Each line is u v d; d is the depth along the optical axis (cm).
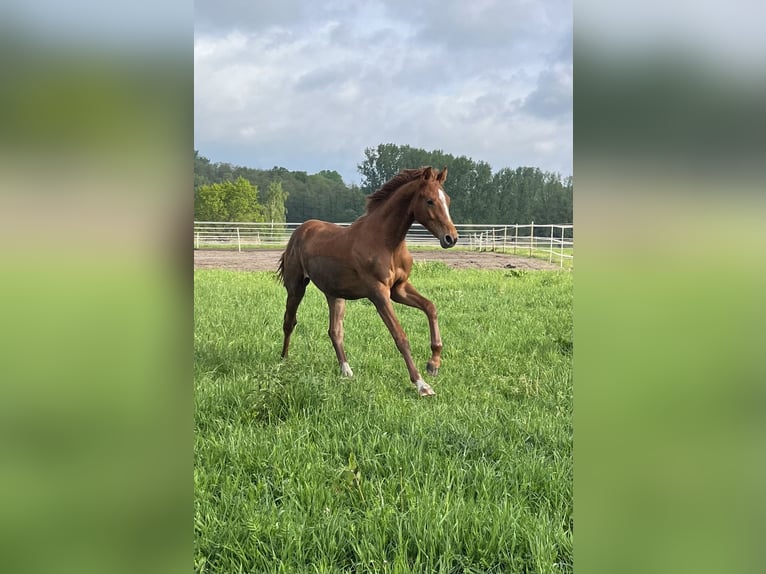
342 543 222
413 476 274
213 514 233
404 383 468
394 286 498
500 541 212
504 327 668
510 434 334
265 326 684
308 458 293
